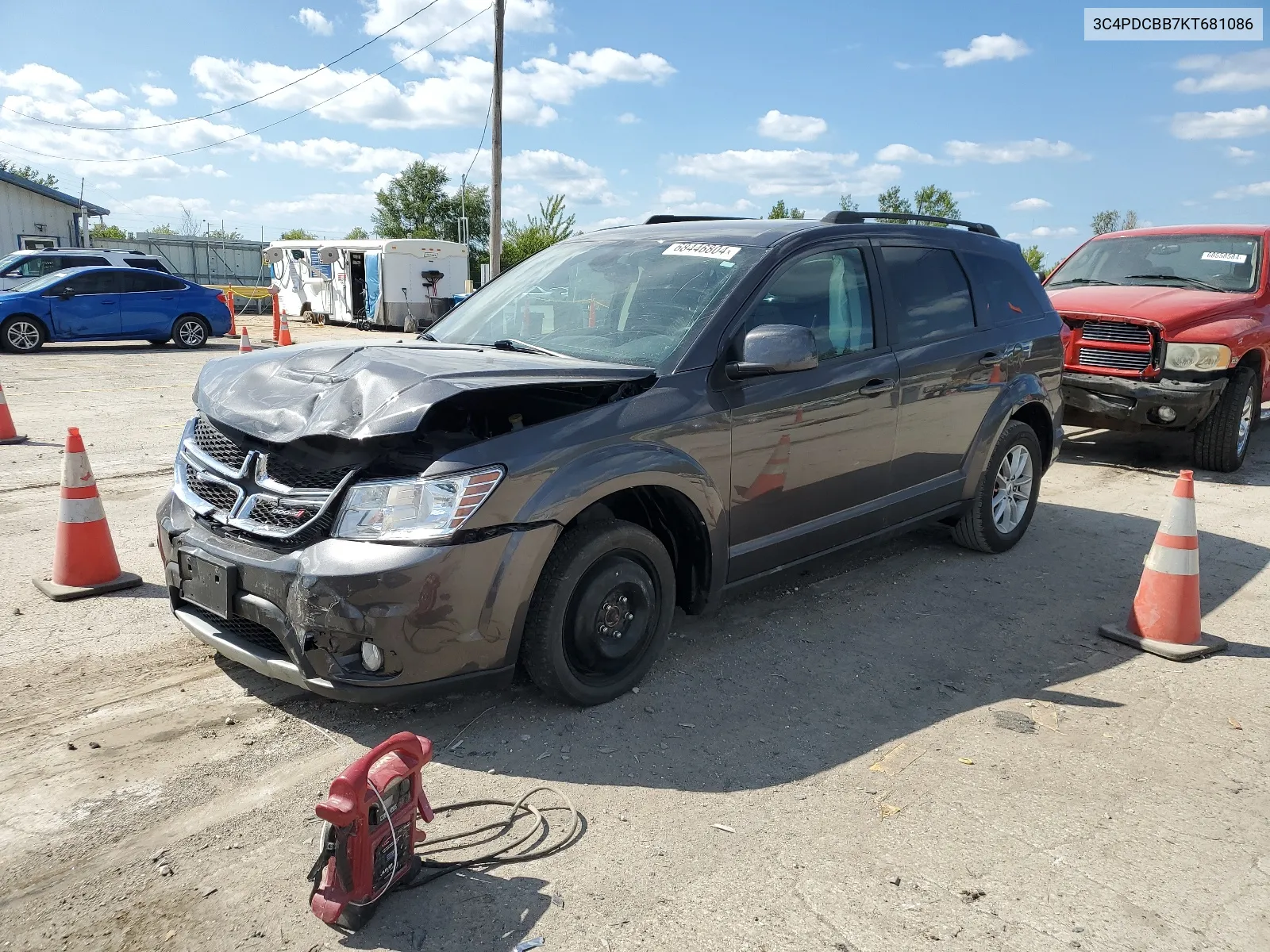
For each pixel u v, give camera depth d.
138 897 2.56
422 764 2.58
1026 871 2.75
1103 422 8.33
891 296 4.80
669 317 4.03
